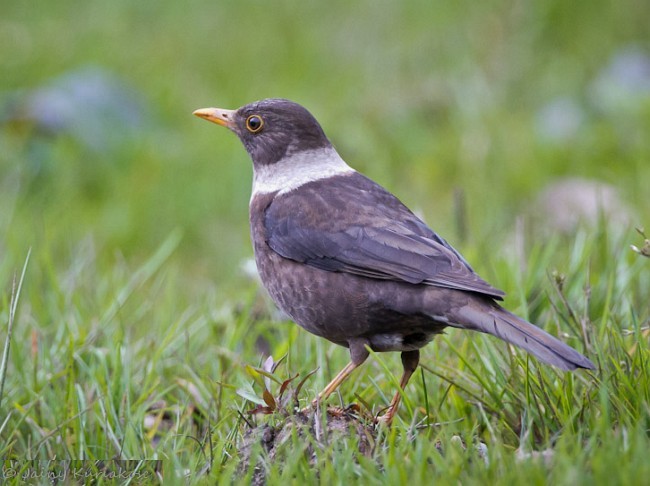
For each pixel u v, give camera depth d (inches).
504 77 747.4
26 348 397.7
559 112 695.1
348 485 272.8
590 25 798.5
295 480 275.3
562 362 289.1
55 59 786.2
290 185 369.4
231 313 430.3
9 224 544.4
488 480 266.5
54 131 673.6
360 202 351.3
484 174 627.2
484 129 677.3
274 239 352.2
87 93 700.7
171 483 289.1
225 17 863.7
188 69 794.2
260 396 344.5
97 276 488.1
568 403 312.5
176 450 322.3
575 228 511.5
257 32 841.5
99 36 823.1
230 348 401.1
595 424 290.4
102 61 787.4
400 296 323.3
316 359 382.0
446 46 791.7
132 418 349.1
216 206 633.6
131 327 425.1
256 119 379.6
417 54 790.5
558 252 480.7
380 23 834.8
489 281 432.8
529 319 393.4
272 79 784.3
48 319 421.4
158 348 393.4
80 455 335.9
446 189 630.5
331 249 337.4
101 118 692.1
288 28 845.2
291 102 381.1
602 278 402.3
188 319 437.7
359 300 331.3
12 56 786.8
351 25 839.7
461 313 312.8
